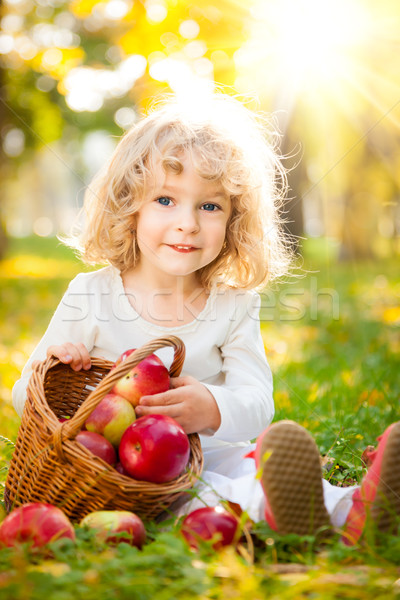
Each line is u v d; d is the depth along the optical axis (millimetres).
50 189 37312
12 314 8023
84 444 1881
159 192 2350
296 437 1711
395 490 1765
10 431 3176
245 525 1792
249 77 6371
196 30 5941
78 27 11195
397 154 14297
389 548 1668
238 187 2438
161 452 1827
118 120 14438
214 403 2131
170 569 1482
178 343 2027
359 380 4168
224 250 2600
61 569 1453
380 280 11359
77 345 2211
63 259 17469
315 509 1745
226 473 2219
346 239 16641
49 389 2154
